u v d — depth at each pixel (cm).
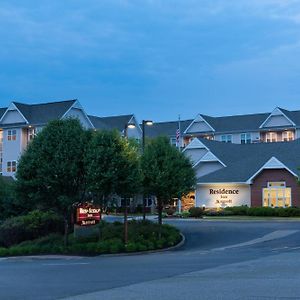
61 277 1572
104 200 2788
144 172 2978
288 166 4778
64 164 2641
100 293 1223
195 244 2900
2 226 3253
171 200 3116
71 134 2698
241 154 5572
